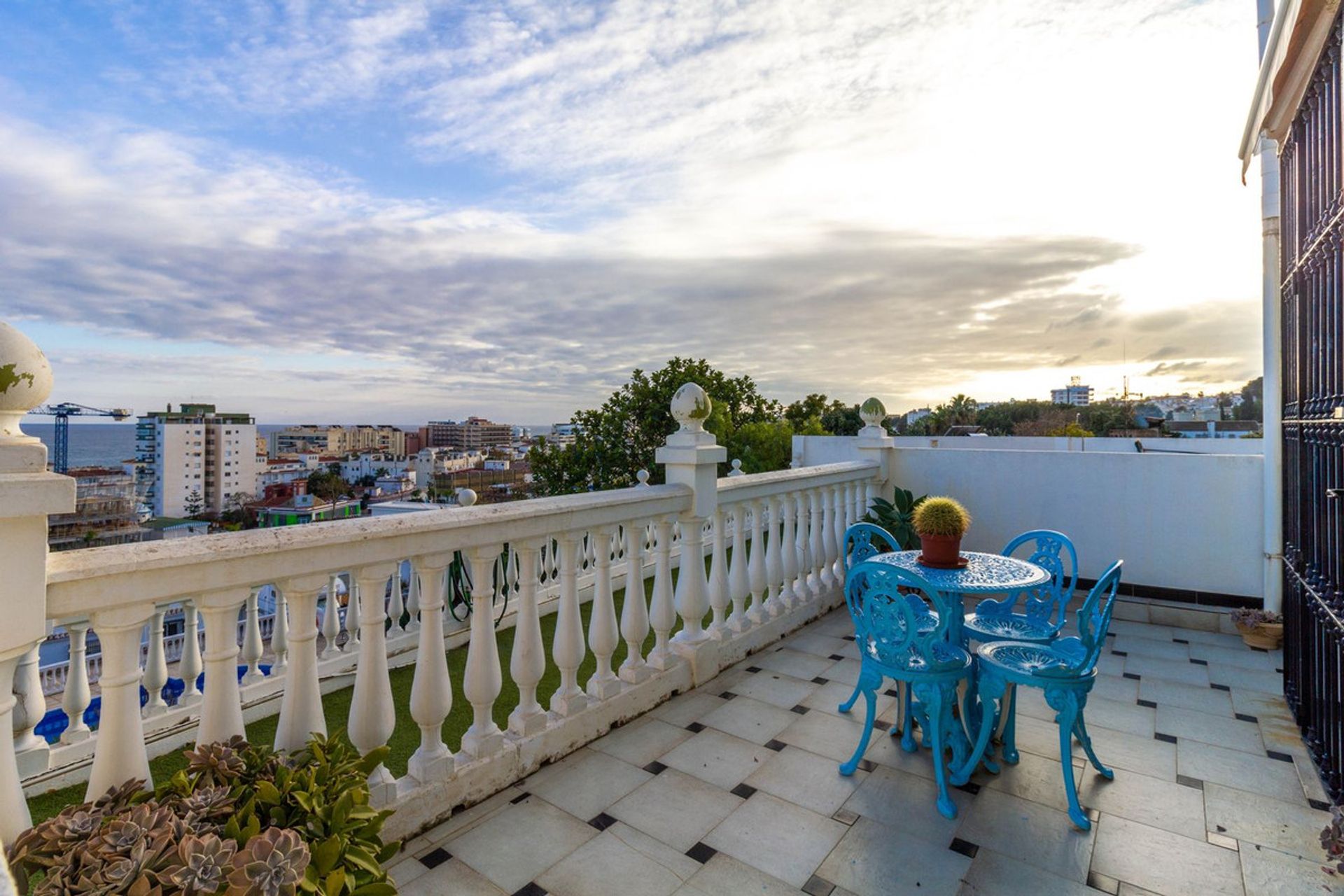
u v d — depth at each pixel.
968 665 2.76
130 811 1.33
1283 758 3.02
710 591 4.09
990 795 2.70
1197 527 5.22
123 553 1.62
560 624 3.06
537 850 2.32
